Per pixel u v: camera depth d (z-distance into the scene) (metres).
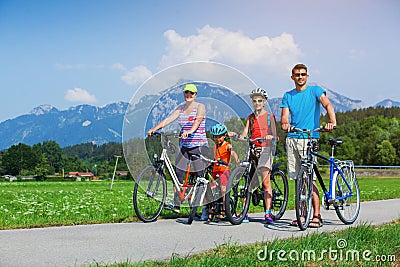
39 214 8.88
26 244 5.80
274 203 8.02
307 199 7.19
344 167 7.93
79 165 94.31
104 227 7.08
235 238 6.43
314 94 7.46
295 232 6.97
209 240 6.27
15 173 89.06
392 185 27.72
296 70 7.49
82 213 9.15
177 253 5.48
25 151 89.94
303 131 7.29
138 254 5.44
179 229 7.04
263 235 6.32
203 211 7.95
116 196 16.81
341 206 7.74
